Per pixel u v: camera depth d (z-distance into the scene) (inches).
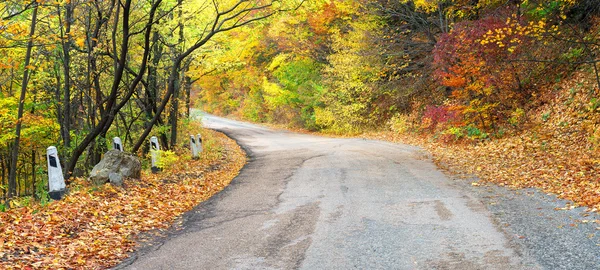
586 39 653.9
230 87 2164.1
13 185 554.6
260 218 307.9
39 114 734.5
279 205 347.9
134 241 262.8
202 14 630.5
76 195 355.9
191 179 488.1
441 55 726.5
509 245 220.4
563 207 289.9
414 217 288.2
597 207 274.5
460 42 684.7
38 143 807.1
